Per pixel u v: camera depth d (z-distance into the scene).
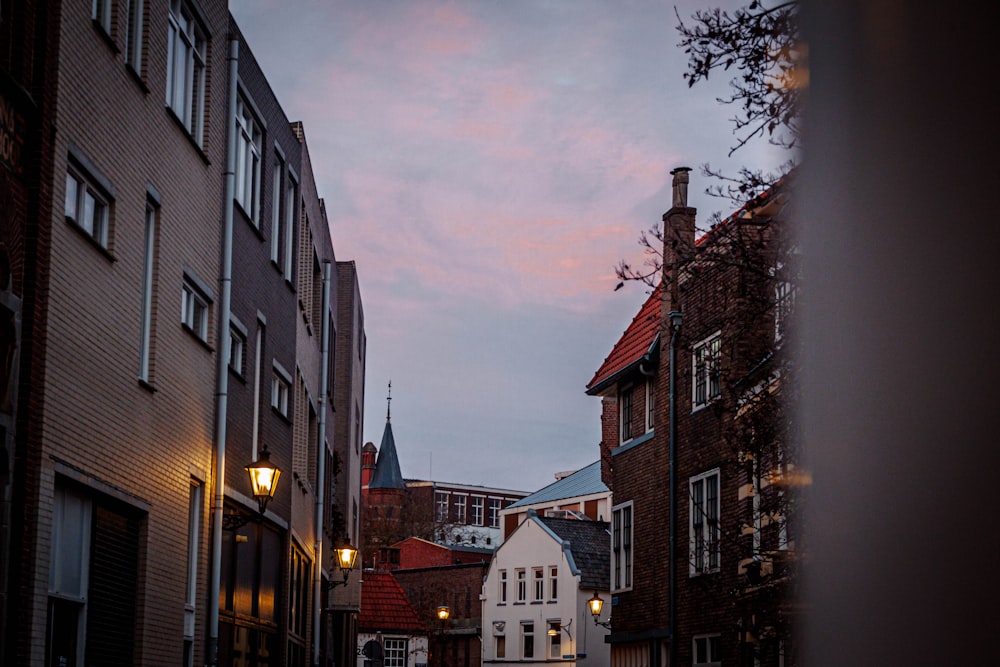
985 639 1.62
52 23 12.50
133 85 15.16
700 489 26.39
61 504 12.91
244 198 21.58
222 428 19.11
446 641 76.56
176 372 17.05
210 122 18.91
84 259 13.35
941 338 1.73
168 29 16.70
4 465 11.15
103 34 13.96
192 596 18.12
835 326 2.06
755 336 12.73
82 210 13.63
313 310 31.16
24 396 11.70
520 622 66.62
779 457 12.17
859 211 1.97
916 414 1.77
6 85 11.27
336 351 41.34
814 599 2.13
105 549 14.29
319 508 31.19
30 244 11.94
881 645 1.82
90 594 13.76
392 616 67.50
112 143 14.34
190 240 17.80
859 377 1.95
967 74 1.73
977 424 1.66
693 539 26.59
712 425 25.81
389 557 85.25
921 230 1.79
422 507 131.75
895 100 1.87
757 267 12.08
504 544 68.94
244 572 21.56
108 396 14.14
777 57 9.91
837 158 2.07
